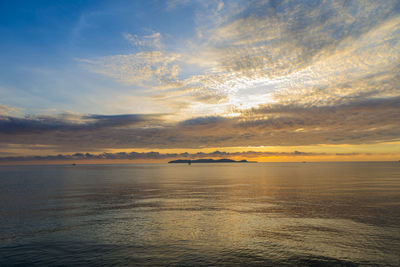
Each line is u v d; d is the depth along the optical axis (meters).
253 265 15.55
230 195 44.53
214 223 24.83
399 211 29.47
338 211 29.72
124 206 34.25
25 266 15.87
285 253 17.31
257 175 113.88
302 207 32.44
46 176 120.44
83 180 89.00
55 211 31.17
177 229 22.84
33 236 21.28
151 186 63.50
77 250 18.19
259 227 23.31
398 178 86.44
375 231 21.83
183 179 90.38
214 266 15.48
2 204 36.84
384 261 15.98
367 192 46.81
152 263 15.96
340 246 18.44
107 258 16.80
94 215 28.72
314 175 109.69
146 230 22.62
